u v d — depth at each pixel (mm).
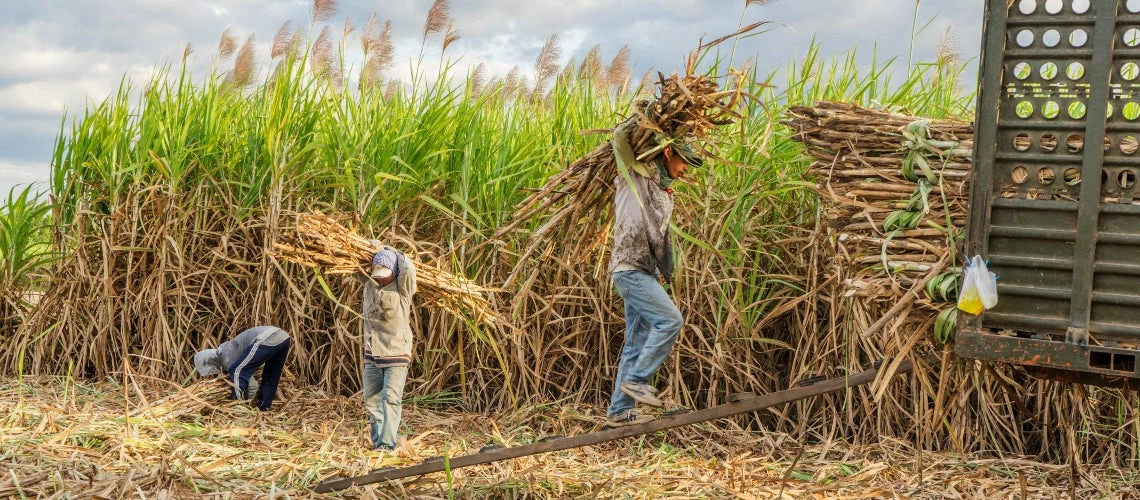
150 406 5891
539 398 6469
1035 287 2852
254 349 6145
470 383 6680
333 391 6941
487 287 6414
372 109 7500
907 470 5324
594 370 6586
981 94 2889
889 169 3471
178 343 7113
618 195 4902
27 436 4883
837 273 5480
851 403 6117
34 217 7926
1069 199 2834
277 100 7008
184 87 7648
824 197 3814
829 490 4770
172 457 4613
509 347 6594
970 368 3688
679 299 6188
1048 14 2811
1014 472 5352
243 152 7367
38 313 7469
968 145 3312
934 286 3145
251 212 7082
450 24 7180
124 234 7219
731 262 6250
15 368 7500
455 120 7000
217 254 6926
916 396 5883
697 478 4848
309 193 7191
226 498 3986
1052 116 2852
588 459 5258
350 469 4742
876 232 3418
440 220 6836
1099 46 2734
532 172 6707
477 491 4492
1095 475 5363
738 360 6207
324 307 7074
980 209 2904
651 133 4590
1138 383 2918
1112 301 2752
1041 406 5855
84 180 7539
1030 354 2838
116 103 7684
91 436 4996
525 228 6559
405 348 5426
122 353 7156
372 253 5438
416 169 6883
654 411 6090
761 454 5703
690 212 6352
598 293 6488
